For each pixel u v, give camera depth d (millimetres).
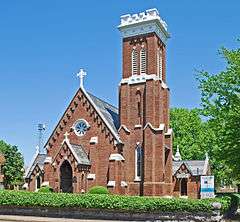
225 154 37312
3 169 96438
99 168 53719
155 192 52844
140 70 57188
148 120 54625
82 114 56250
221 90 38156
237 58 37219
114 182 51656
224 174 78938
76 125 56344
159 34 59312
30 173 60469
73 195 40750
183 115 86500
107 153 53781
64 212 40719
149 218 38062
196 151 82438
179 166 70562
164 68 61031
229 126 36438
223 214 40375
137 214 38406
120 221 38250
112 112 63656
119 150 53875
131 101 56781
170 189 56031
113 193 51000
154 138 54344
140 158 54844
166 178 56312
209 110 38531
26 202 41781
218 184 87562
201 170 70875
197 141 83750
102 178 53344
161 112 56375
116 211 39031
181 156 83750
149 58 56719
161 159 53531
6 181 96812
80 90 56938
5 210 42906
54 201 40844
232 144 36500
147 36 57375
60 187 52250
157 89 55875
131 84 57156
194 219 37375
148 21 57062
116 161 52375
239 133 36094
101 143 54406
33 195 41844
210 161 78188
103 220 38812
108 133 54094
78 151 53438
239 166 37562
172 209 37719
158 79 56219
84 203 39844
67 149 52219
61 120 57250
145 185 52938
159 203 37969
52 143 56875
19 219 38906
